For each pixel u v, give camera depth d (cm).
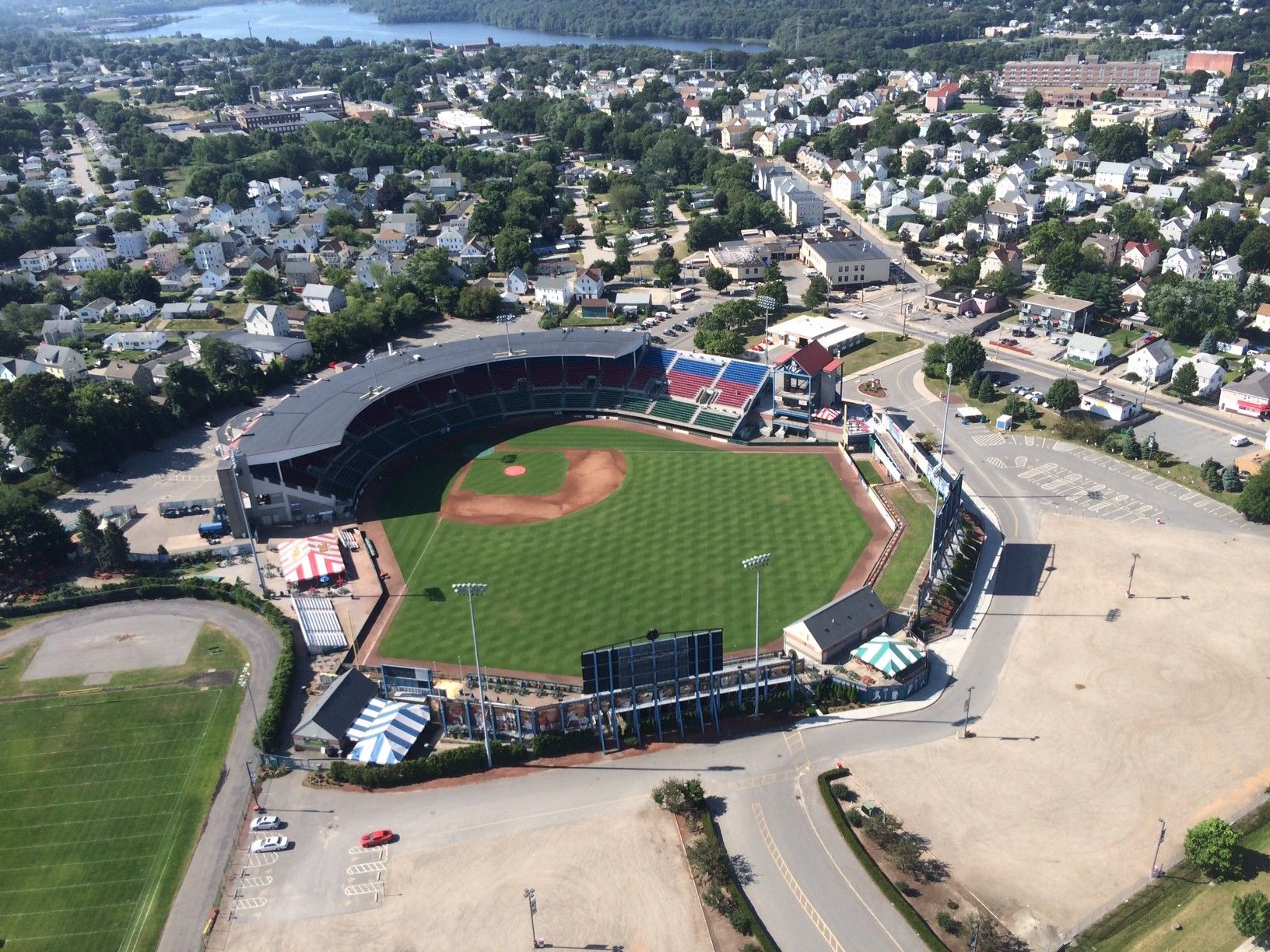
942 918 10644
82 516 18362
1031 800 12269
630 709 13688
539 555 18288
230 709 14362
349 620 16388
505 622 16225
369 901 11188
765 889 11194
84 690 14888
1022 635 15462
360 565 18112
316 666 15250
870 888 11119
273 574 17950
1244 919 10031
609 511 19875
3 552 17888
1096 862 11369
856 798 12419
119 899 11281
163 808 12594
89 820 12412
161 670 15312
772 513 19512
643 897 11125
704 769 13050
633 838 11938
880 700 14150
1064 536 18275
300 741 13538
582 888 11269
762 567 17562
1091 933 10456
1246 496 18525
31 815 12500
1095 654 14950
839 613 15188
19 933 10869
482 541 18912
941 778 12675
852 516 19200
